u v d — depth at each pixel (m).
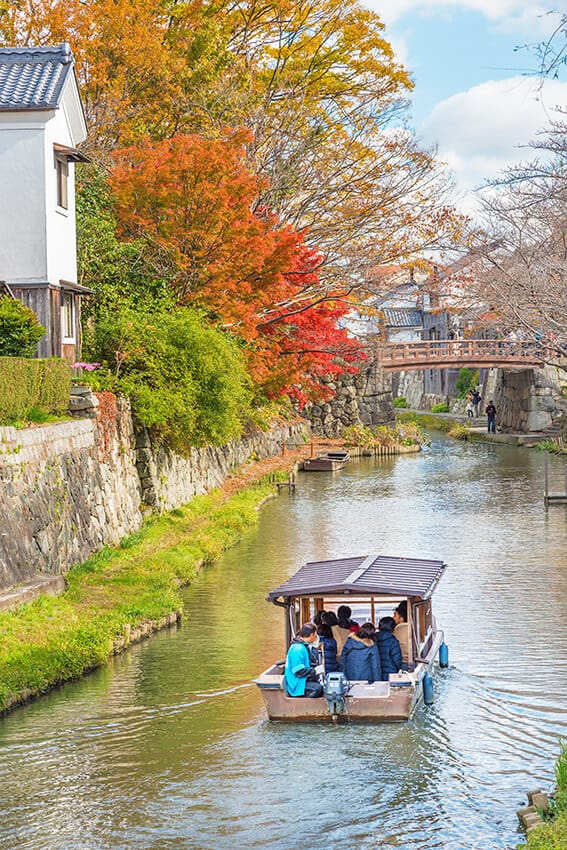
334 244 50.06
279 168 48.88
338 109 52.34
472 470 55.06
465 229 45.12
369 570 18.67
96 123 42.16
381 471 54.91
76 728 15.57
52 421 24.62
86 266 34.25
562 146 27.39
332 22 52.31
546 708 16.59
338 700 15.56
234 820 12.47
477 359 71.06
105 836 12.09
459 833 12.10
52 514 22.78
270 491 43.91
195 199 36.12
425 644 18.45
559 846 10.51
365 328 83.25
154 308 34.06
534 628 21.75
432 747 14.83
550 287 31.17
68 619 19.59
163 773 13.90
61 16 43.28
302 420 65.19
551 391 73.56
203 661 19.27
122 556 25.75
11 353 25.02
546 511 39.53
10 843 11.94
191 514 33.44
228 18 52.34
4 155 28.28
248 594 24.86
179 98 45.66
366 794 13.21
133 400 30.34
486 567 28.39
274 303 44.38
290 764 14.16
